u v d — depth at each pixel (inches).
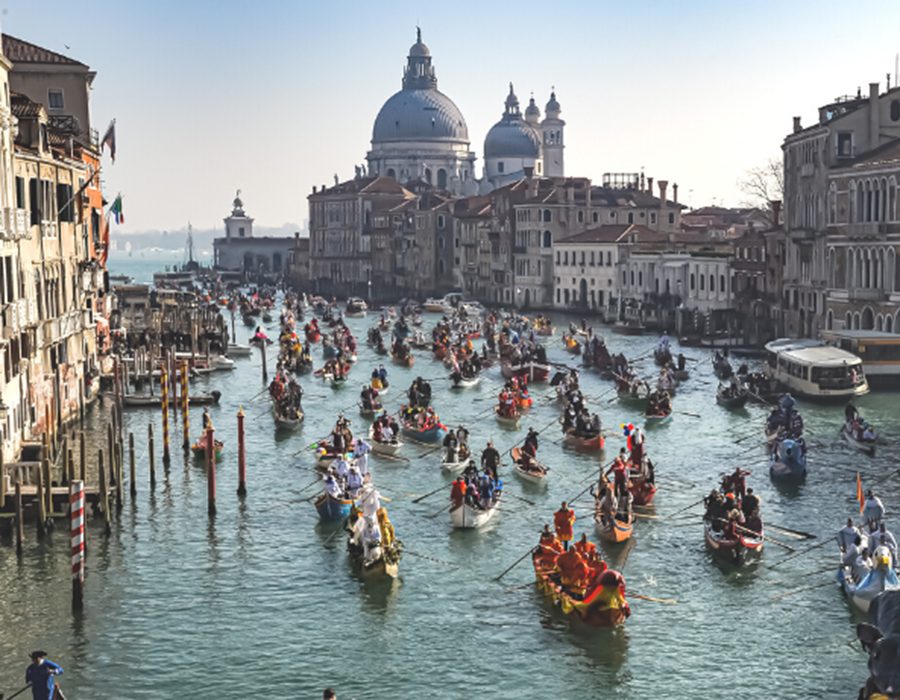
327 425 2659.9
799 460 2030.0
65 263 2404.0
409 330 5241.1
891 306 3284.9
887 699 872.3
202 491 1959.9
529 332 4426.7
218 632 1353.3
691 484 2015.3
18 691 1181.1
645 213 6574.8
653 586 1481.3
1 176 1857.8
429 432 2400.3
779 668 1246.9
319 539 1690.5
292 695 1203.2
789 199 4040.4
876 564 1373.0
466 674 1242.6
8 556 1589.6
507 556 1606.8
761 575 1518.2
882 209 3346.5
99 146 3004.4
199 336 4143.7
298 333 5487.2
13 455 1870.1
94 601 1440.7
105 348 3029.0
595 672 1241.4
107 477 1966.0
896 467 2121.1
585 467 2159.2
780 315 4141.2
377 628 1359.5
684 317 4598.9
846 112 3666.3
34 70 2962.6
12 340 1876.2
